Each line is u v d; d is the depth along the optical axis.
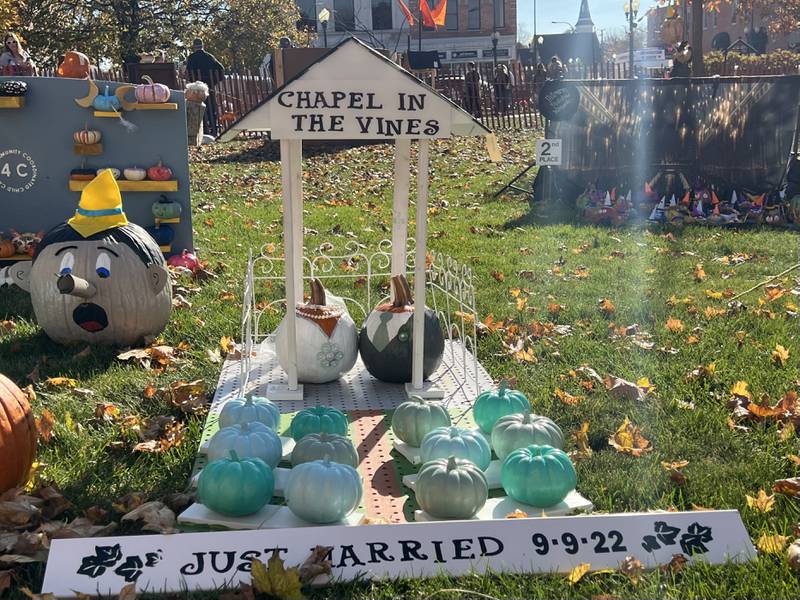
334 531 3.68
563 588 3.54
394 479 4.62
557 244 11.15
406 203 6.40
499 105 24.45
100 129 9.58
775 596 3.46
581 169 13.73
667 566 3.65
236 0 38.59
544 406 5.65
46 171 9.56
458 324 7.46
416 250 5.67
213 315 7.84
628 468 4.72
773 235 11.62
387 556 3.64
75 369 6.37
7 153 9.46
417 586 3.55
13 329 7.45
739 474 4.62
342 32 52.31
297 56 20.42
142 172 9.59
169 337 7.21
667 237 11.59
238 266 9.98
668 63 28.03
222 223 12.73
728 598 3.46
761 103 13.15
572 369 6.41
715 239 11.45
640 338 7.14
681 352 6.75
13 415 4.32
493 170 17.86
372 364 6.00
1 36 28.00
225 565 3.56
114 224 6.86
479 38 54.34
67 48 35.72
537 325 7.37
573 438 5.10
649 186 13.42
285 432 5.13
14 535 3.84
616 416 5.50
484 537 3.71
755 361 6.48
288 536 3.66
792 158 13.29
